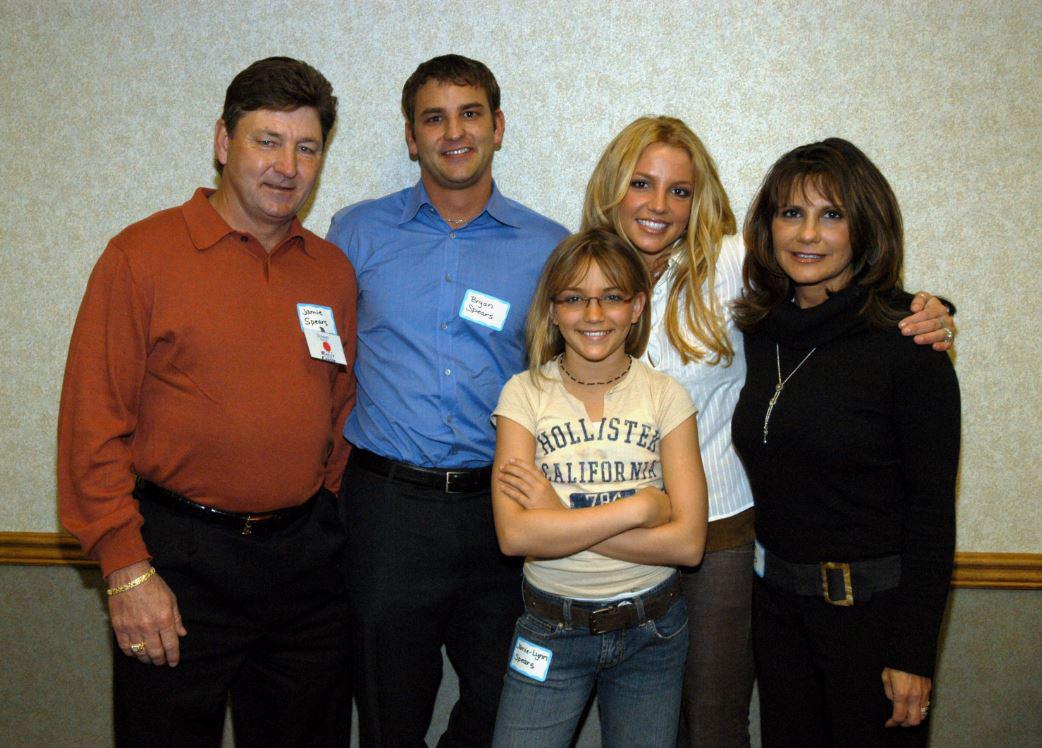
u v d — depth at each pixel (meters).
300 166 1.70
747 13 2.26
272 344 1.74
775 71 2.28
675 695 1.74
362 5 2.27
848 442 1.60
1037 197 2.32
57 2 2.28
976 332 2.38
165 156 2.34
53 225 2.38
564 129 2.32
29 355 2.43
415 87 1.95
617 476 1.67
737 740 1.99
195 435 1.68
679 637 1.74
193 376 1.68
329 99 1.74
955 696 2.49
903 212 2.33
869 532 1.63
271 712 2.00
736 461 1.93
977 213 2.33
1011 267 2.35
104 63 2.31
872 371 1.60
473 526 1.96
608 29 2.27
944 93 2.28
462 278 1.99
